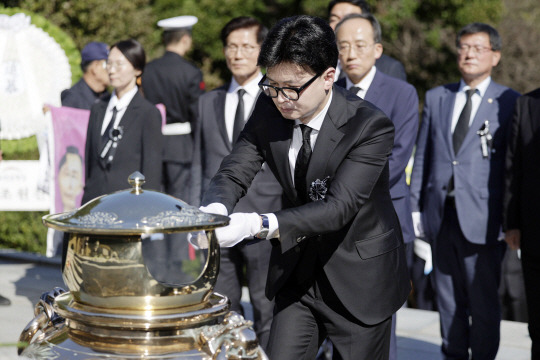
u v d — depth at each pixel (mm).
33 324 1702
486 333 4137
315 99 2152
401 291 2439
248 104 4203
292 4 16172
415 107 3912
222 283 4145
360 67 3852
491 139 4164
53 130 5270
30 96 5566
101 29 10922
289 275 2422
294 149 2338
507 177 3920
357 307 2350
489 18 16453
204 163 4312
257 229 2002
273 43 2104
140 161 4480
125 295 1474
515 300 5465
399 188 3891
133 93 4527
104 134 4520
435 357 4465
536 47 17328
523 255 3816
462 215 4117
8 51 5523
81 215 1508
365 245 2354
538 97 3811
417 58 15969
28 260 7109
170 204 1549
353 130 2242
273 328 2482
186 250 4555
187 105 6012
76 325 1529
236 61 4156
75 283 1515
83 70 5656
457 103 4320
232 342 1487
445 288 4258
